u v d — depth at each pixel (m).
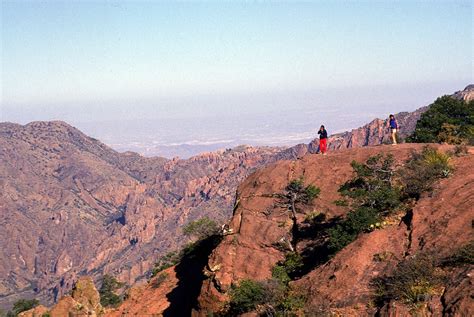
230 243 29.69
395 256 19.97
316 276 22.05
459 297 15.91
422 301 16.86
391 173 26.28
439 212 20.39
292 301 21.05
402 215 22.39
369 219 23.05
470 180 21.59
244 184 34.41
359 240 22.09
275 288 23.34
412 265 18.09
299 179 30.75
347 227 23.66
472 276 16.28
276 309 22.14
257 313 23.67
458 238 18.39
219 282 27.77
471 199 19.78
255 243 29.09
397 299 17.56
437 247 18.67
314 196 29.19
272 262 27.81
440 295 16.73
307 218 28.77
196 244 44.72
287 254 27.67
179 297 39.94
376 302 18.55
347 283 20.11
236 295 24.55
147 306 40.66
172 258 56.19
